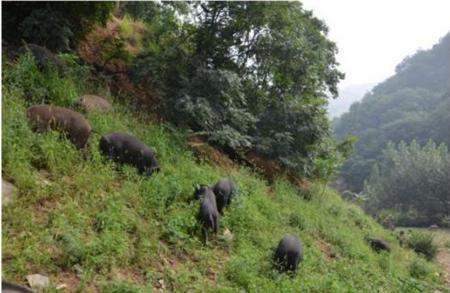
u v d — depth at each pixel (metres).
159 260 5.18
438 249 16.31
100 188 5.64
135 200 5.89
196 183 7.31
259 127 11.26
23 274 3.93
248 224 7.19
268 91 11.81
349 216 13.79
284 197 10.01
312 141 11.79
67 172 5.62
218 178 8.16
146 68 9.29
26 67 7.03
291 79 11.71
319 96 13.26
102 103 7.66
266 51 10.93
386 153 48.94
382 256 10.17
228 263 5.66
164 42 10.93
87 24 9.62
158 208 6.00
